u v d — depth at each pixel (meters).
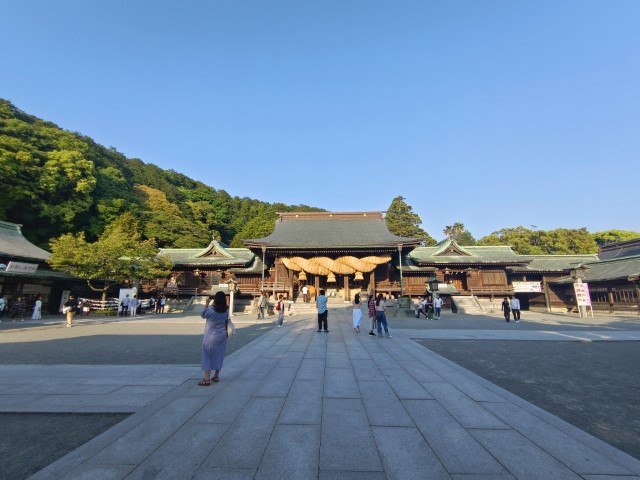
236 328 18.41
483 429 4.68
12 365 9.05
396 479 3.35
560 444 4.24
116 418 5.35
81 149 58.31
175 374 7.86
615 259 39.72
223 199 107.50
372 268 37.72
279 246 37.72
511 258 44.56
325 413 5.23
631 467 3.67
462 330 17.59
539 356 10.93
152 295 43.34
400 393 6.30
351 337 13.97
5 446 4.37
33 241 44.03
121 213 57.94
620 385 7.57
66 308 20.62
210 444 4.14
